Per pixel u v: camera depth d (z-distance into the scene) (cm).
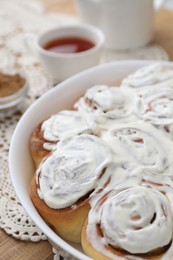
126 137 60
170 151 58
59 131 63
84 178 56
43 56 82
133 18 86
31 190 58
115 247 52
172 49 90
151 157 58
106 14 86
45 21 100
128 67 73
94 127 61
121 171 57
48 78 86
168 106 63
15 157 61
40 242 60
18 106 79
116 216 53
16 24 100
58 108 69
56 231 57
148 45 92
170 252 52
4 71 84
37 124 66
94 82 72
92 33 87
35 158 63
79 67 82
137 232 52
